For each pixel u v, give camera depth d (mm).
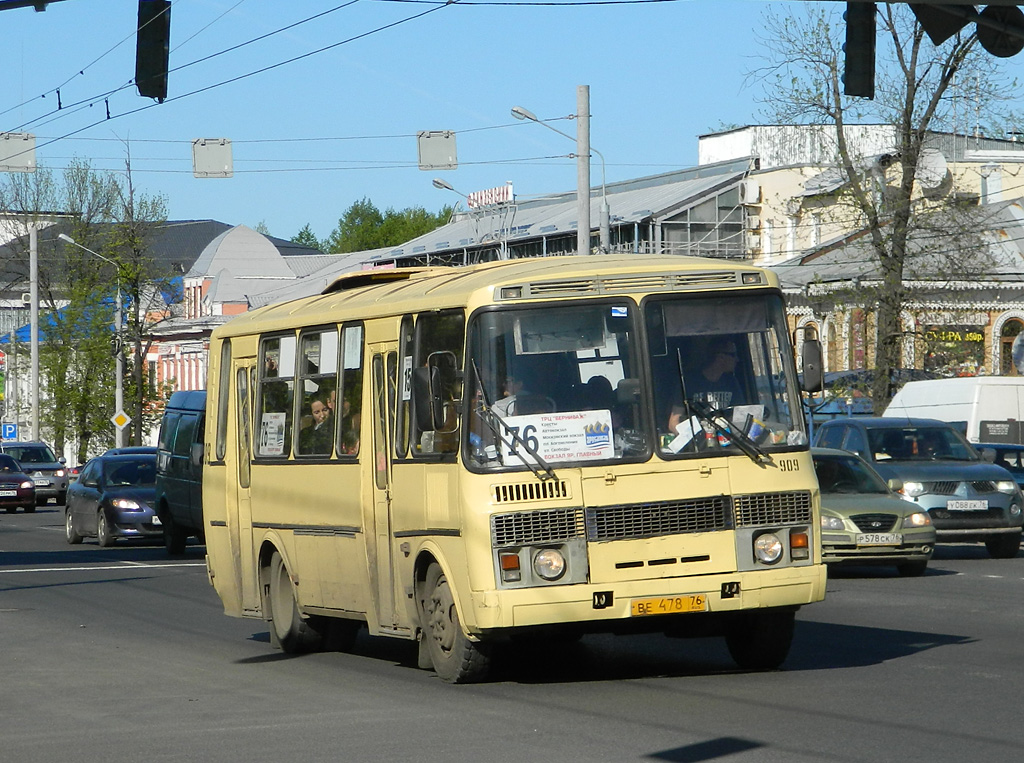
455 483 14297
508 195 98375
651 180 99688
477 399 14211
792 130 57281
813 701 13203
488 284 14383
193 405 37031
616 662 16500
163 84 22141
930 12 17312
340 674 16281
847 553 26688
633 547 14047
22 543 42969
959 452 33156
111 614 23625
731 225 90500
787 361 14797
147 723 13258
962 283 58750
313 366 17812
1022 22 17094
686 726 12094
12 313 120875
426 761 11039
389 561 15891
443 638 14977
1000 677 14492
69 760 11633
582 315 14414
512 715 12961
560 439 14125
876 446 33031
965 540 31234
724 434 14367
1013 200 76188
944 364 57062
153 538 42000
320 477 17453
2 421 101188
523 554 13914
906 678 14516
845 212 55938
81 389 87000
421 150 46469
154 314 102938
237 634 20859
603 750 11211
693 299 14633
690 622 14586
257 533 19219
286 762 11219
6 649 19266
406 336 15633
